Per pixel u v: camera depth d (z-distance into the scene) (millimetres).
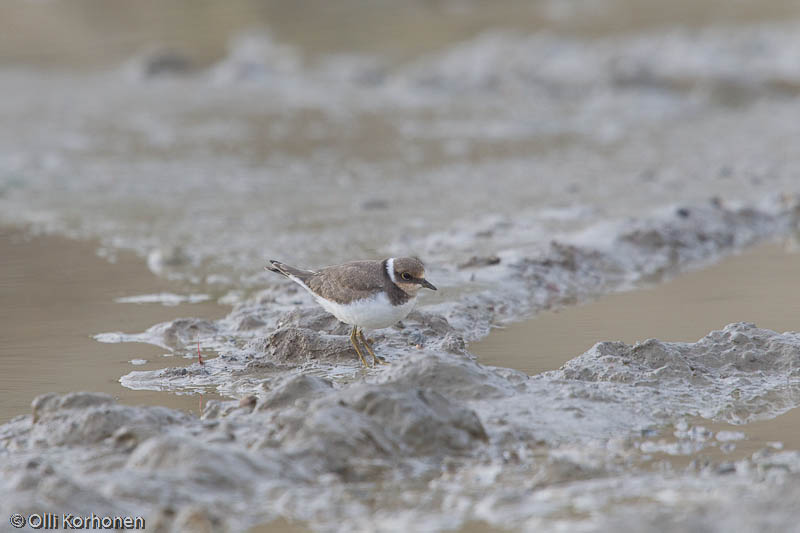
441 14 46469
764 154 24078
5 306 13750
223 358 11375
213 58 39750
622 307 13484
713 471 7883
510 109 31641
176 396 10133
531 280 14398
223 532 7051
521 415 9141
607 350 10664
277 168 24109
